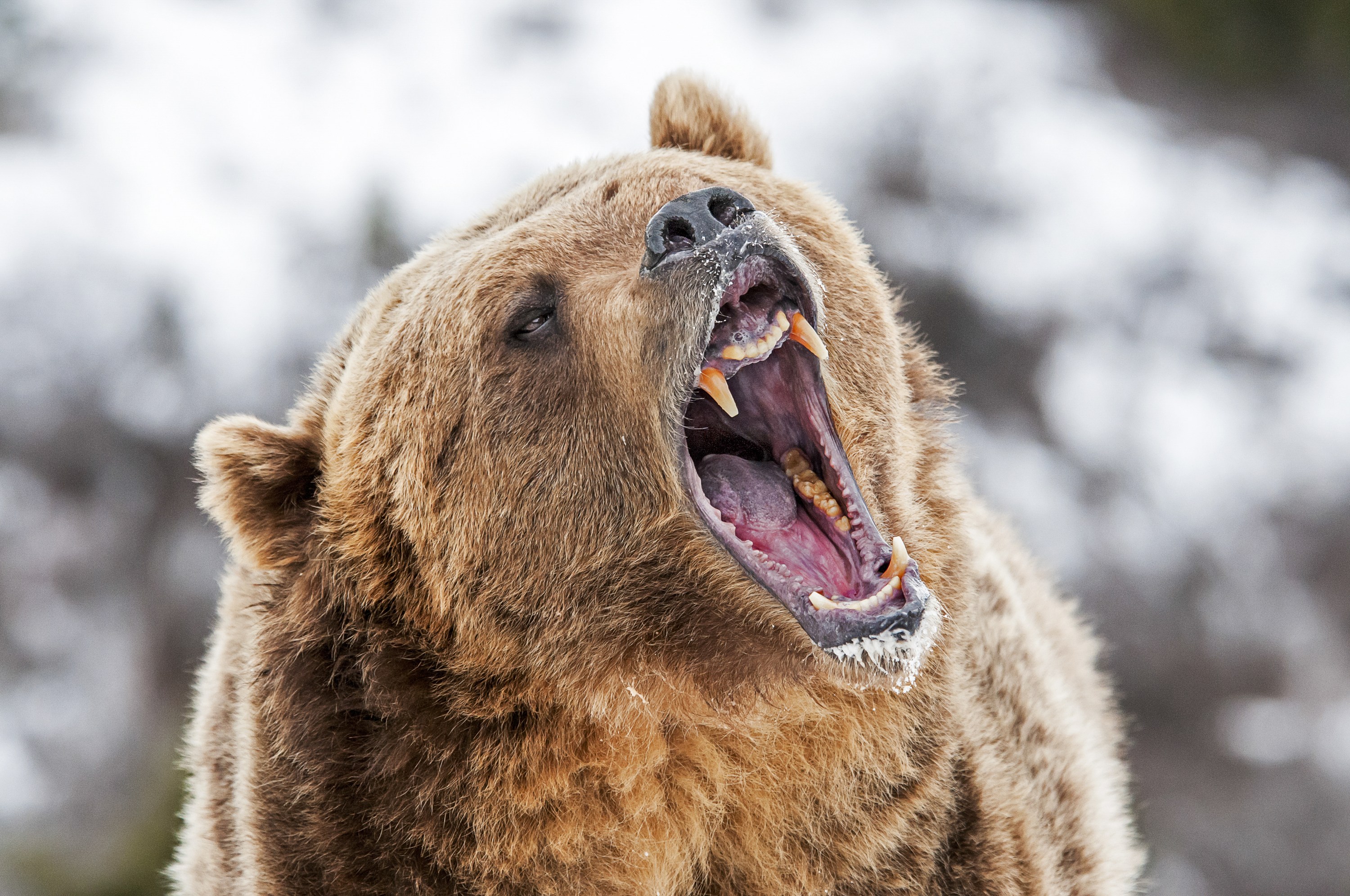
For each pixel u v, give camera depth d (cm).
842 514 453
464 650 442
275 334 1720
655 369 411
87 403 1648
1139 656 1598
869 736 445
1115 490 1694
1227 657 1596
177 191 1869
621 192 459
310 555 462
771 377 478
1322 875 1474
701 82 540
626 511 431
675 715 445
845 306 460
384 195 1878
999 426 1727
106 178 1878
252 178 1911
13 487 1612
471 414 439
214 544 1606
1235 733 1577
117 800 1456
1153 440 1742
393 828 430
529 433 436
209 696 540
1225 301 1888
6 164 1869
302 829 436
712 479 474
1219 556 1652
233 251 1802
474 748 435
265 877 441
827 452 439
